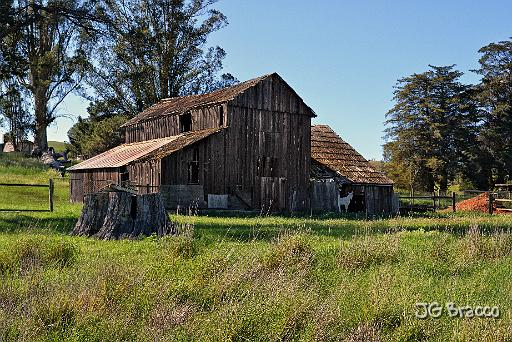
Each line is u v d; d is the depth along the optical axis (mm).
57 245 12211
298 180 38281
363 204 41750
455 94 84812
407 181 81375
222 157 35406
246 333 7145
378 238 13734
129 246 14656
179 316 7469
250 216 31922
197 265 9977
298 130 38531
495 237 14688
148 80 65688
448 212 41375
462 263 12078
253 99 36750
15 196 39781
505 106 82688
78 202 42000
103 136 67562
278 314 7660
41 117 68750
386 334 7398
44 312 7523
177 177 33844
